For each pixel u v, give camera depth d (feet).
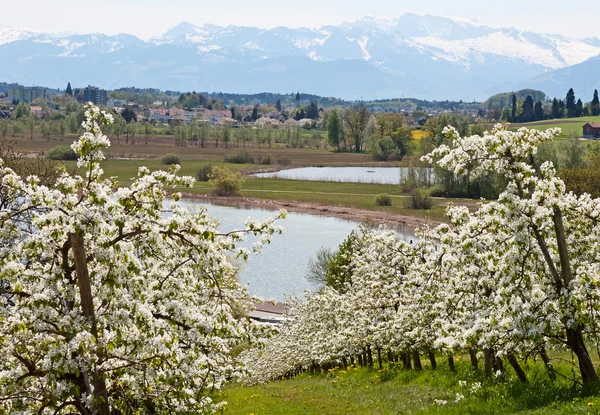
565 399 53.16
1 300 43.19
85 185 43.21
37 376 42.83
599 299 50.72
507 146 54.54
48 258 44.75
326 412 73.82
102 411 43.09
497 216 53.16
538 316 52.21
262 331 53.57
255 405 85.40
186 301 50.34
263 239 47.09
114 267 42.06
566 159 363.76
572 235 61.36
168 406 46.75
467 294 67.05
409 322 82.07
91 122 43.14
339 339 110.01
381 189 527.40
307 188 538.47
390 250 95.20
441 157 59.52
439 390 74.54
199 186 533.96
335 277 190.90
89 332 40.68
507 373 70.54
